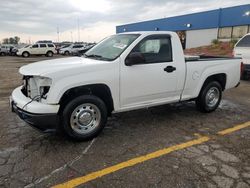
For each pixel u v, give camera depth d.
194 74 4.98
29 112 3.50
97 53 4.56
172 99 4.84
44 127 3.60
